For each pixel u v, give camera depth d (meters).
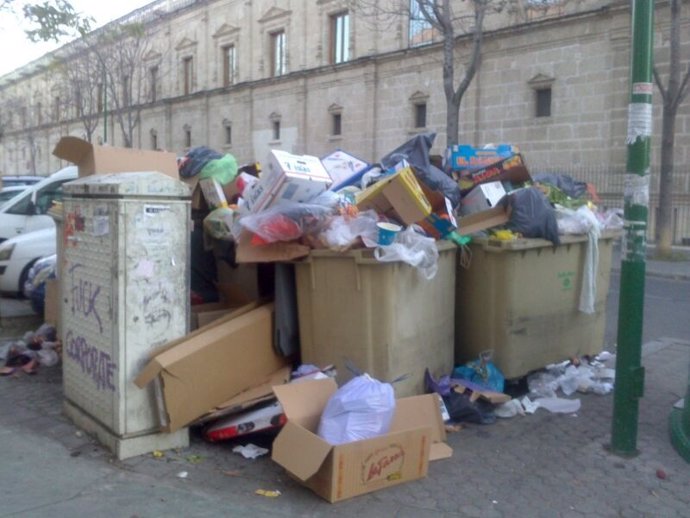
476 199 6.09
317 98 31.25
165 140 41.38
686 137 19.55
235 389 4.86
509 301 5.65
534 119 22.88
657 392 6.04
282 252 5.00
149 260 4.54
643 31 4.35
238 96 35.72
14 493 4.02
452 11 23.91
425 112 26.53
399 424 4.52
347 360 4.93
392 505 3.97
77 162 5.71
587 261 6.17
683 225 19.62
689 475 4.40
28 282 8.80
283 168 4.91
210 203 5.96
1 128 45.59
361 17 27.33
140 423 4.56
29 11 10.04
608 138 21.08
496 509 3.96
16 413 5.38
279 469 4.41
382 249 4.71
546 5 22.14
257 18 34.28
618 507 4.00
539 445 4.86
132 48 37.94
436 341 5.39
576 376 6.09
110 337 4.54
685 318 10.16
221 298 5.95
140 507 3.89
